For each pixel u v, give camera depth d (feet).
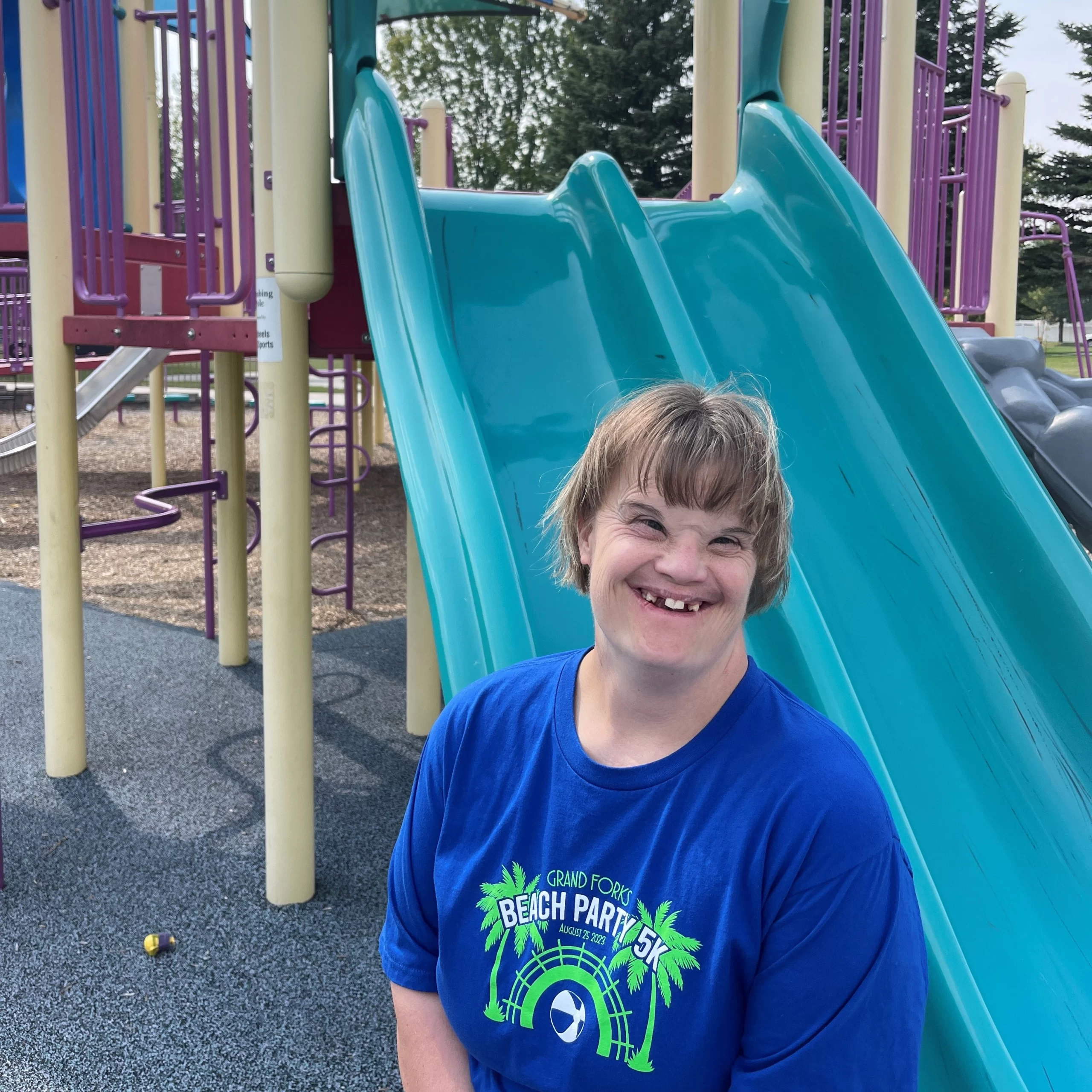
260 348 9.71
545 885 3.52
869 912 3.08
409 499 6.93
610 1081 3.38
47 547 12.85
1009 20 102.58
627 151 108.99
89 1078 7.67
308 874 10.36
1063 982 6.21
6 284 35.22
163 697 16.39
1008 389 12.80
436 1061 4.08
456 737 3.88
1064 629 8.14
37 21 11.91
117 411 70.08
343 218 9.58
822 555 8.42
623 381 8.86
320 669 18.38
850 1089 3.08
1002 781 7.39
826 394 9.48
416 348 7.77
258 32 9.21
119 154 11.87
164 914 10.03
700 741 3.37
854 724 6.34
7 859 11.07
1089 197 131.13
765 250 10.43
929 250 21.09
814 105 11.74
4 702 16.11
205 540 19.51
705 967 3.21
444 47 110.83
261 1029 8.32
